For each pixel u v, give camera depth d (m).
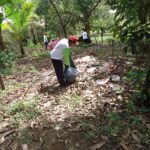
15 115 3.31
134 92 3.52
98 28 12.91
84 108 3.34
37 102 3.69
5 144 2.80
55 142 2.73
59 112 3.30
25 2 9.69
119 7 2.88
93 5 12.69
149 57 3.34
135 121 2.89
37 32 16.02
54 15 13.70
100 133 2.78
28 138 2.83
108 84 4.05
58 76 4.23
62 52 4.16
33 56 9.09
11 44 10.59
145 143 2.63
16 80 5.19
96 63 5.49
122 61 5.29
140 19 2.89
